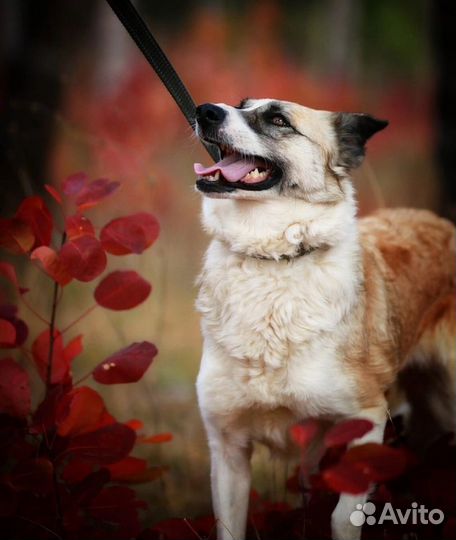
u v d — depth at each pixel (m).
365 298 6.73
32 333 10.46
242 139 6.67
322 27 31.77
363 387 6.53
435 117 12.59
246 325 6.36
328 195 6.64
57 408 5.89
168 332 12.00
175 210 15.38
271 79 23.11
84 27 18.36
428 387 8.13
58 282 5.96
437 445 6.79
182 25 29.41
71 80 13.84
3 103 11.33
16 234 6.10
